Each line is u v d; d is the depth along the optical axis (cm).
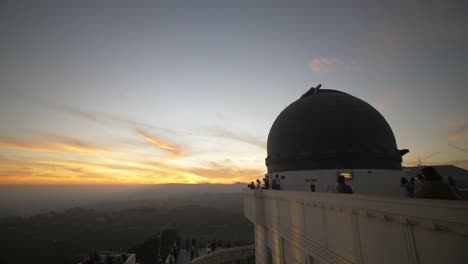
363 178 1784
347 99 2080
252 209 2247
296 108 2195
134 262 2814
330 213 1021
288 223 1492
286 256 1566
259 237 2222
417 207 606
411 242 630
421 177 889
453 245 527
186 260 4219
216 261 3962
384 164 1875
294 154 1978
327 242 1038
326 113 1966
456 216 507
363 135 1859
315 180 1842
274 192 1748
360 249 824
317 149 1877
